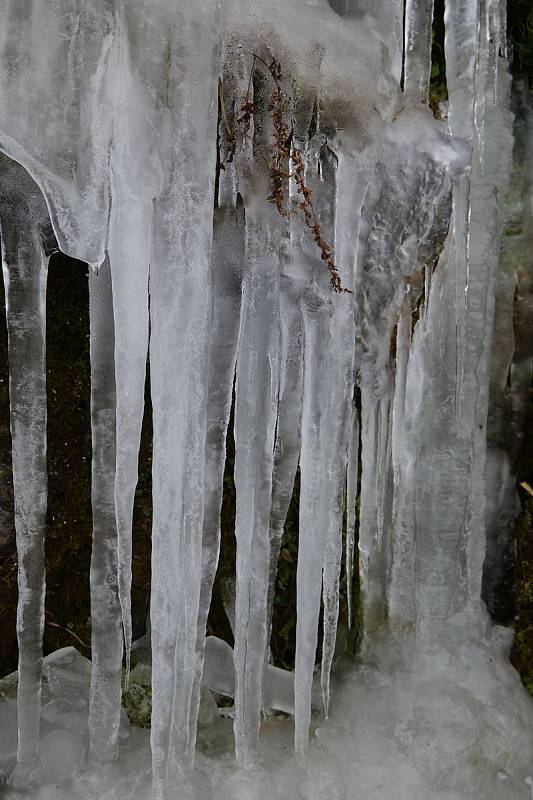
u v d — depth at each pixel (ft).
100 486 6.05
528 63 8.73
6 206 5.37
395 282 7.45
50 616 7.86
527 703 8.23
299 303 6.19
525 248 9.12
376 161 6.28
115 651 6.29
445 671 8.11
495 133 8.09
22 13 4.45
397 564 8.43
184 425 5.23
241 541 5.94
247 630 6.25
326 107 5.87
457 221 6.89
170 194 4.94
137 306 5.00
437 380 8.02
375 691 8.11
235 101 5.36
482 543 8.55
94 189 4.80
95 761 6.41
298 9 5.34
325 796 6.70
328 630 6.90
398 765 7.29
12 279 5.49
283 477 6.73
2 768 6.47
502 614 9.17
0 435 7.38
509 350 9.34
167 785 6.09
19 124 4.50
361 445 8.58
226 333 5.80
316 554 6.37
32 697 6.09
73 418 7.96
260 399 5.79
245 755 6.51
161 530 5.31
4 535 7.42
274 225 5.65
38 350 5.65
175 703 5.89
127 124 4.75
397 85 6.23
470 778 7.32
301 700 6.52
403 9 6.74
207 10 4.86
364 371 7.57
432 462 8.21
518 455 9.36
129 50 4.68
